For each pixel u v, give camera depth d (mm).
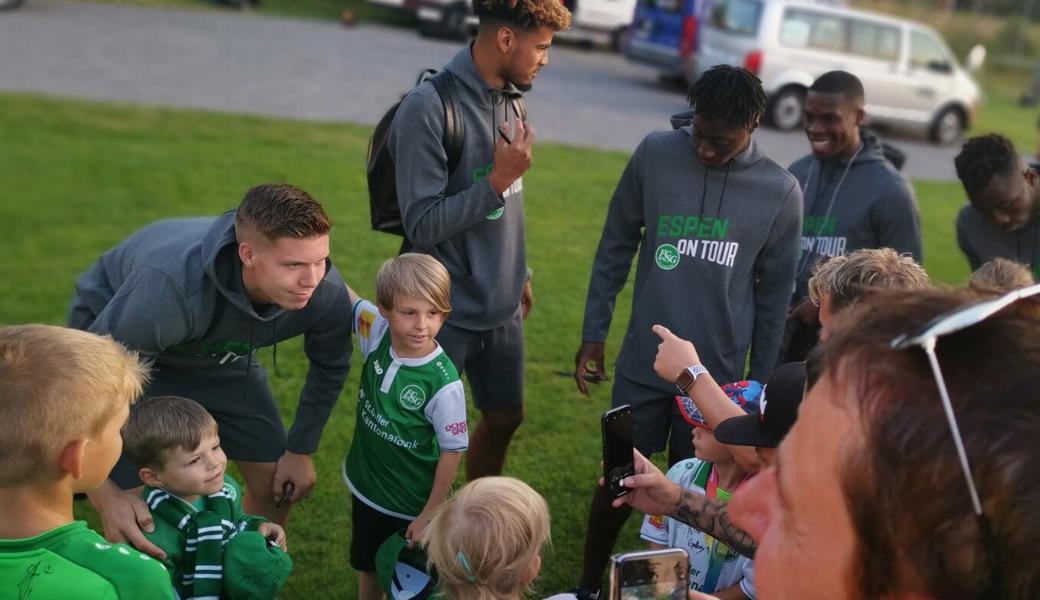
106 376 1743
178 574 2422
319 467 4113
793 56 13953
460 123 2982
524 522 2062
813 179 3969
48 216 7062
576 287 6262
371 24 18469
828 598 850
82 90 10734
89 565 1716
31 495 1691
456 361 3234
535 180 8773
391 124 3053
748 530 992
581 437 4539
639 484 2104
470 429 4000
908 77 14836
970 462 731
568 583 3414
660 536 2566
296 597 3281
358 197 7980
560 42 19969
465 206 2855
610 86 15383
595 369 3434
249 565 2359
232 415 3025
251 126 10016
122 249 2936
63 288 5938
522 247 3338
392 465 2891
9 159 8102
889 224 3764
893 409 767
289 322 2783
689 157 3084
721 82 2867
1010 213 3576
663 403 3213
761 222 3057
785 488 873
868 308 869
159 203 7520
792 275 3191
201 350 2771
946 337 790
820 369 874
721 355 3135
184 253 2586
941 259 8234
